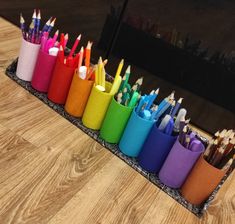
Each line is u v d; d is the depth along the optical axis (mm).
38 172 1032
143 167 1186
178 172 1115
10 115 1196
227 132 1061
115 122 1185
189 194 1117
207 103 1623
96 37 1752
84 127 1257
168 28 1616
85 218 957
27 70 1328
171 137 1109
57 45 1287
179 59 1640
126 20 1646
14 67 1380
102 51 1746
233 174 1344
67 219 936
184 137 1077
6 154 1049
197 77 1624
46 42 1248
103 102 1197
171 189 1147
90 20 1756
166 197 1127
